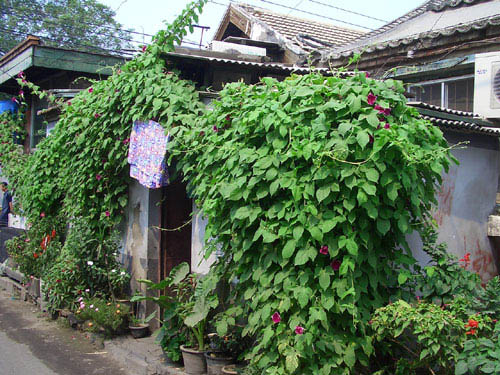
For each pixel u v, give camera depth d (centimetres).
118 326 690
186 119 600
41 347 679
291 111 447
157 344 651
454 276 459
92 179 752
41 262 870
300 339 412
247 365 502
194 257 650
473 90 826
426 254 540
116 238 769
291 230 426
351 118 423
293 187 421
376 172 400
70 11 2086
